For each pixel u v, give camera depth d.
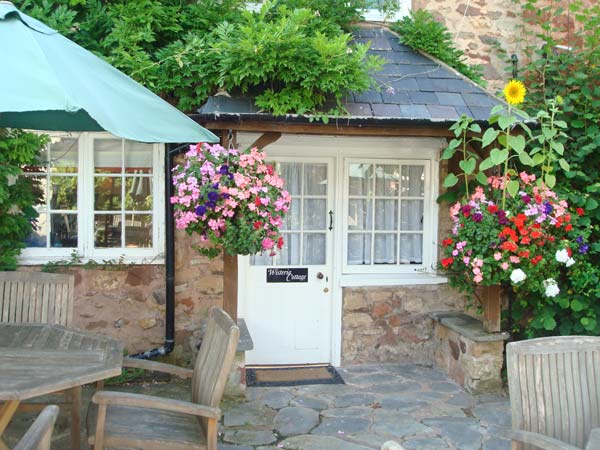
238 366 4.79
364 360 5.79
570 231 4.99
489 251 4.74
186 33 5.32
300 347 5.72
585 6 6.22
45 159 5.30
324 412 4.60
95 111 2.74
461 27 6.10
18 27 2.93
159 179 5.41
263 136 4.68
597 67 5.87
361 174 5.80
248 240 4.23
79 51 3.21
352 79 4.64
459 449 4.00
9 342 3.37
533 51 6.13
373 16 5.96
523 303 5.42
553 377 2.87
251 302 5.63
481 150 5.27
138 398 2.85
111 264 5.34
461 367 5.21
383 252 5.89
